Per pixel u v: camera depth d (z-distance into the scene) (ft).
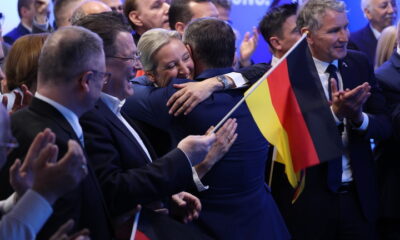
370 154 20.26
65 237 9.64
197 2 21.58
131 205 12.87
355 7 32.19
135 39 23.85
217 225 15.40
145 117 15.47
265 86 15.21
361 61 20.56
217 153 14.69
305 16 19.79
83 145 12.25
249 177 15.88
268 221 16.31
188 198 14.96
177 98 15.14
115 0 23.48
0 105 10.10
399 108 21.25
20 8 27.94
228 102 15.49
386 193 22.08
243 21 31.30
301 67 15.65
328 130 15.58
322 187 19.69
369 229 19.95
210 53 16.06
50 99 11.74
